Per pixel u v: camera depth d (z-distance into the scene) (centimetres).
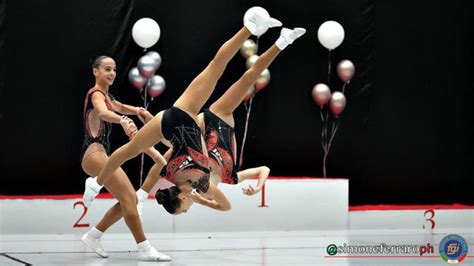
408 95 1778
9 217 1459
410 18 1770
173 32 1653
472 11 1800
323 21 1725
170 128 1008
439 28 1788
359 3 1738
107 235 1473
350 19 1734
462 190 1800
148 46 1550
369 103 1752
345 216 1622
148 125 1018
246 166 1705
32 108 1580
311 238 1450
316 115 1734
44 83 1584
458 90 1803
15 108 1570
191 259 1156
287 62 1716
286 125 1720
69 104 1597
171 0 1650
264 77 1591
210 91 1029
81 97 1600
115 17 1612
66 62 1592
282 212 1586
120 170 1170
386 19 1758
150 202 1515
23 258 1161
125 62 1620
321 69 1730
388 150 1770
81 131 1603
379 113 1762
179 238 1433
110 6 1609
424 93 1786
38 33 1577
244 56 1638
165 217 1523
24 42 1571
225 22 1681
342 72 1661
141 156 1642
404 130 1778
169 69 1655
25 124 1577
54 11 1583
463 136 1795
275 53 1109
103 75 1201
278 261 1134
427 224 1681
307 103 1730
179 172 1009
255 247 1308
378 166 1766
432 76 1789
